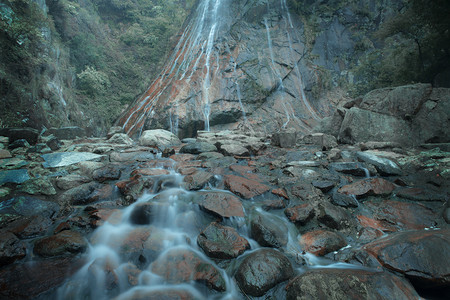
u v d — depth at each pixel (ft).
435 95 17.81
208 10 73.20
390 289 5.71
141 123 49.98
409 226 8.54
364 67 55.47
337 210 9.19
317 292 5.65
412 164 13.74
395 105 19.21
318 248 7.55
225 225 8.66
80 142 23.56
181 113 48.93
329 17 70.79
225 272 6.82
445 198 10.09
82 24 58.49
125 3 73.92
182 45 69.56
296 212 9.15
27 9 34.78
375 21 69.00
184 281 6.41
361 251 7.02
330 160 15.38
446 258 6.23
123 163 15.46
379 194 10.73
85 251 7.30
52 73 39.65
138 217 9.00
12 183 11.18
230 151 17.44
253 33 65.87
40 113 31.55
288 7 72.23
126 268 6.78
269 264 6.65
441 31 35.60
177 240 7.92
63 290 5.99
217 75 56.44
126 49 69.82
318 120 54.95
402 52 46.68
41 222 8.57
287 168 13.91
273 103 56.03
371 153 15.72
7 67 29.25
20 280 6.13
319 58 65.36
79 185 11.54
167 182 11.57
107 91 58.08
